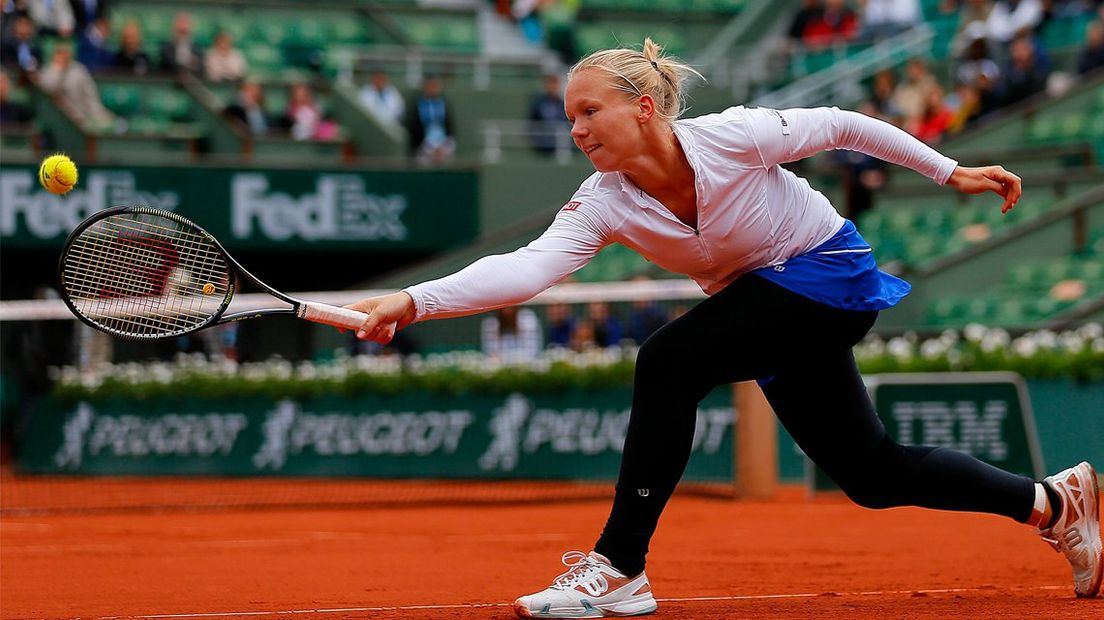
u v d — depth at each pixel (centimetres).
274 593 1399
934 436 2744
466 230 4694
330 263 5044
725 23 6144
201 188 4403
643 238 1070
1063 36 4912
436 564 1700
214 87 5066
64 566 1698
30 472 4119
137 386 3947
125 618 1205
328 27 5722
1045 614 1124
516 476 3403
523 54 6106
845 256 1077
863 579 1497
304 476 3694
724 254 1066
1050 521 1199
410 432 3556
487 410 3450
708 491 3003
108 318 1135
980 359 3091
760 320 1066
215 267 1061
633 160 1034
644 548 1130
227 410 3812
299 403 3712
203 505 2898
